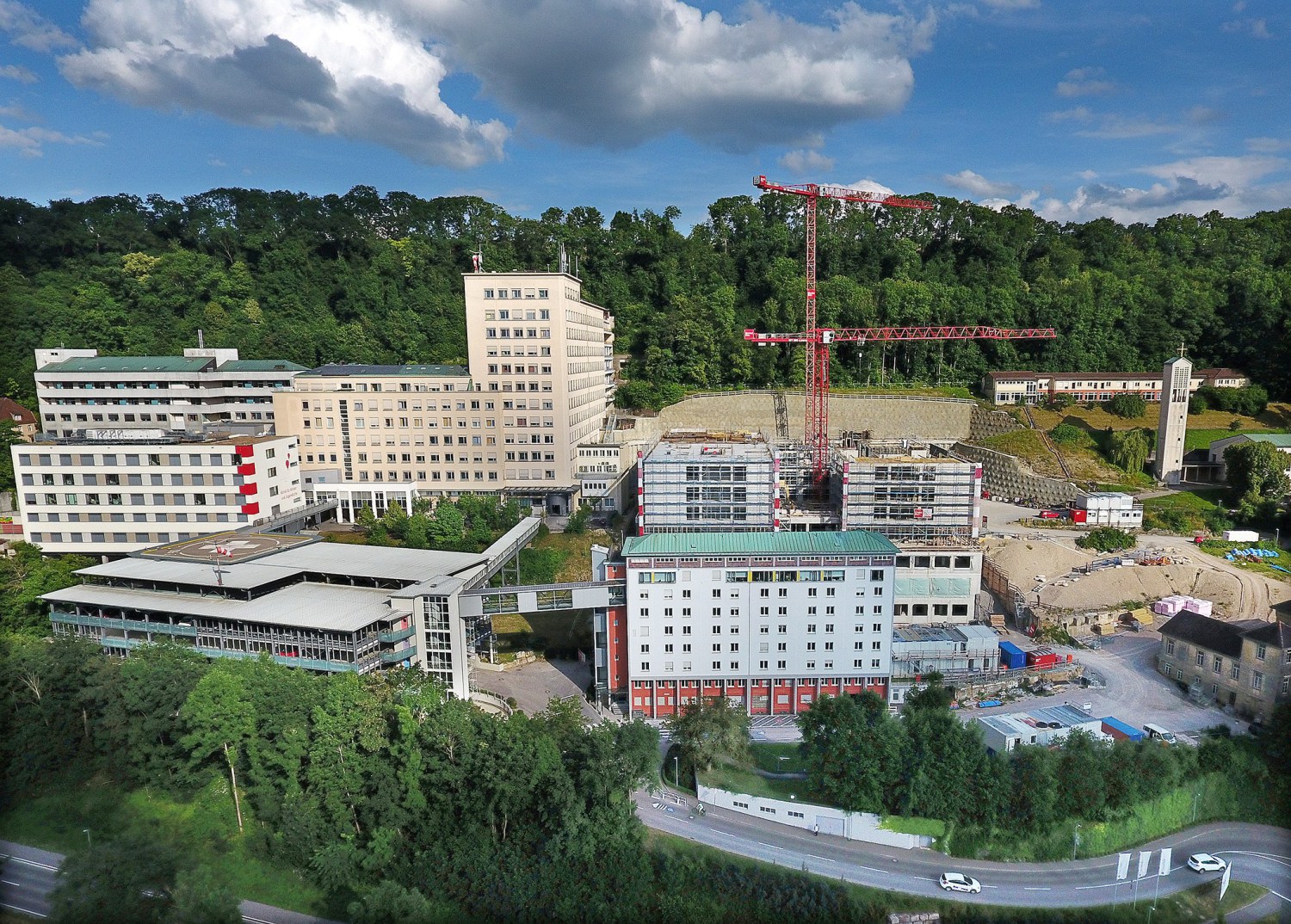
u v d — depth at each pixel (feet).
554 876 281.13
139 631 412.36
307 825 292.40
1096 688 400.67
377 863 286.87
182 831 313.32
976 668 418.72
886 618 383.86
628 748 304.71
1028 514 630.33
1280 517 547.49
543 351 615.98
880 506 517.14
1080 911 266.16
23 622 459.73
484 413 622.95
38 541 546.26
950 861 292.61
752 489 517.55
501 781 289.74
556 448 624.18
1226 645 379.35
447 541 547.90
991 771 302.04
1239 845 301.63
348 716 306.14
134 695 326.44
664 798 328.90
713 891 275.39
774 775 337.52
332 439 631.97
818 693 394.32
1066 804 299.79
